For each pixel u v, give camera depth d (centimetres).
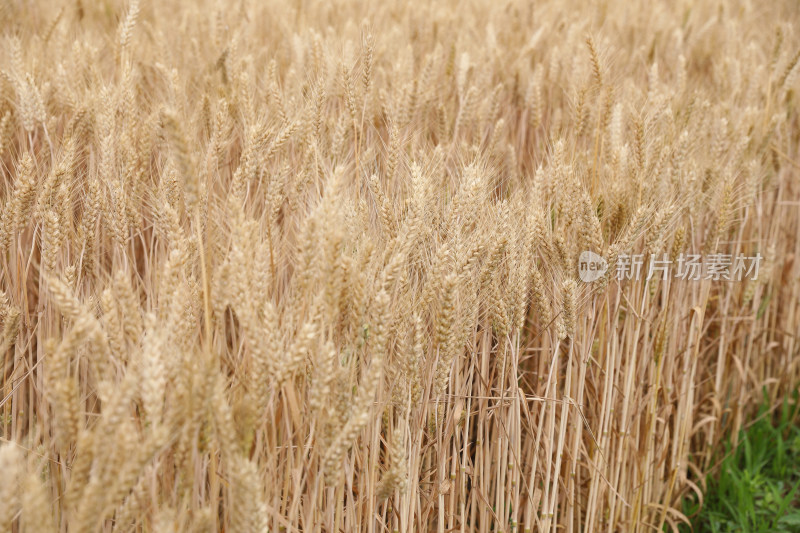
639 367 371
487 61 542
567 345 372
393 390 248
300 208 293
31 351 296
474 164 303
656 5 808
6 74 384
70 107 394
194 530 187
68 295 192
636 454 373
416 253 266
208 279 225
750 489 459
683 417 414
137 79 456
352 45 404
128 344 242
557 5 770
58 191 286
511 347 280
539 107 471
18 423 286
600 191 331
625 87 486
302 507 254
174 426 181
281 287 304
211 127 378
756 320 522
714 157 432
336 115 433
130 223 300
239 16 594
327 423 215
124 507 195
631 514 374
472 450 356
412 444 261
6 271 284
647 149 351
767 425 524
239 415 203
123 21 453
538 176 312
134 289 333
